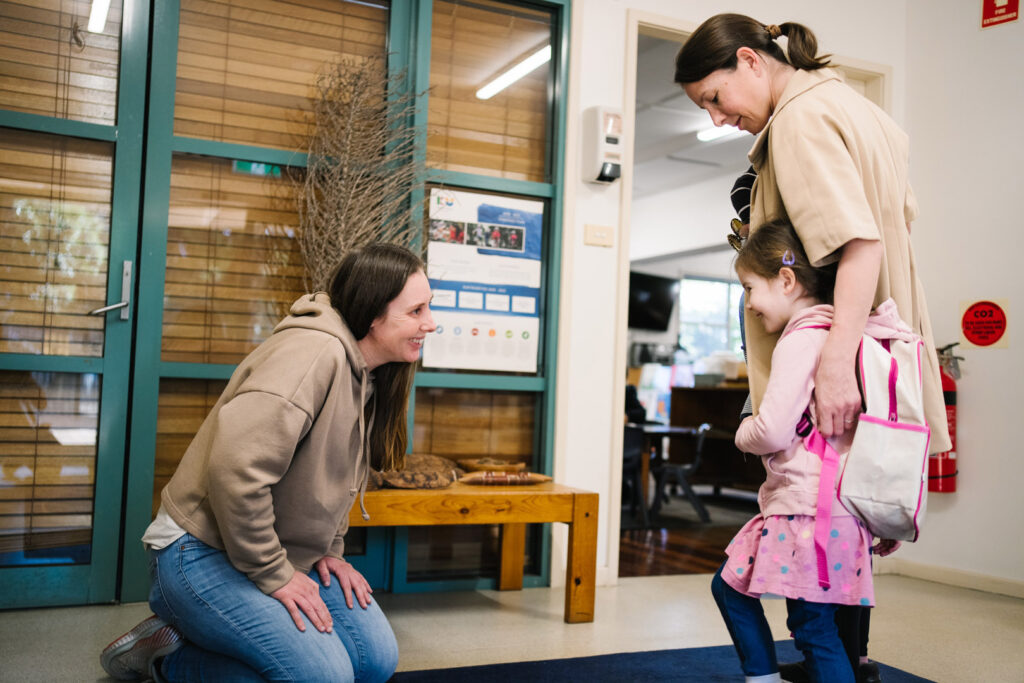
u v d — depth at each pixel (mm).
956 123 3977
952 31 4016
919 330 1740
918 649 2654
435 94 3318
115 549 2826
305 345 1588
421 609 2932
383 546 3174
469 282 3309
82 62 2844
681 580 3662
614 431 3504
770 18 3887
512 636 2623
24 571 2729
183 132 2957
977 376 3818
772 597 3398
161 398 2920
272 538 1567
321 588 1777
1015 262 3699
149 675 1790
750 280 1633
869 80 4227
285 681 1555
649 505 6680
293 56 3107
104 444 2822
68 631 2486
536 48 3500
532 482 2984
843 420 1464
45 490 2785
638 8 3607
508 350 3365
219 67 3008
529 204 3428
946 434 1740
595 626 2789
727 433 6977
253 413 1489
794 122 1583
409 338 1700
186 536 1595
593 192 3506
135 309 2879
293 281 3094
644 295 10984
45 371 2791
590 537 2848
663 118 7203
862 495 1415
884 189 1598
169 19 2924
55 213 2814
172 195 2945
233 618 1555
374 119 3092
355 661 1749
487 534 3363
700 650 2525
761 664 1594
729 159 8281
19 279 2775
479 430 3354
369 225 2957
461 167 3348
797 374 1483
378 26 3246
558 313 3410
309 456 1607
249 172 3049
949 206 3992
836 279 1507
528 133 3477
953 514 3867
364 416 1811
